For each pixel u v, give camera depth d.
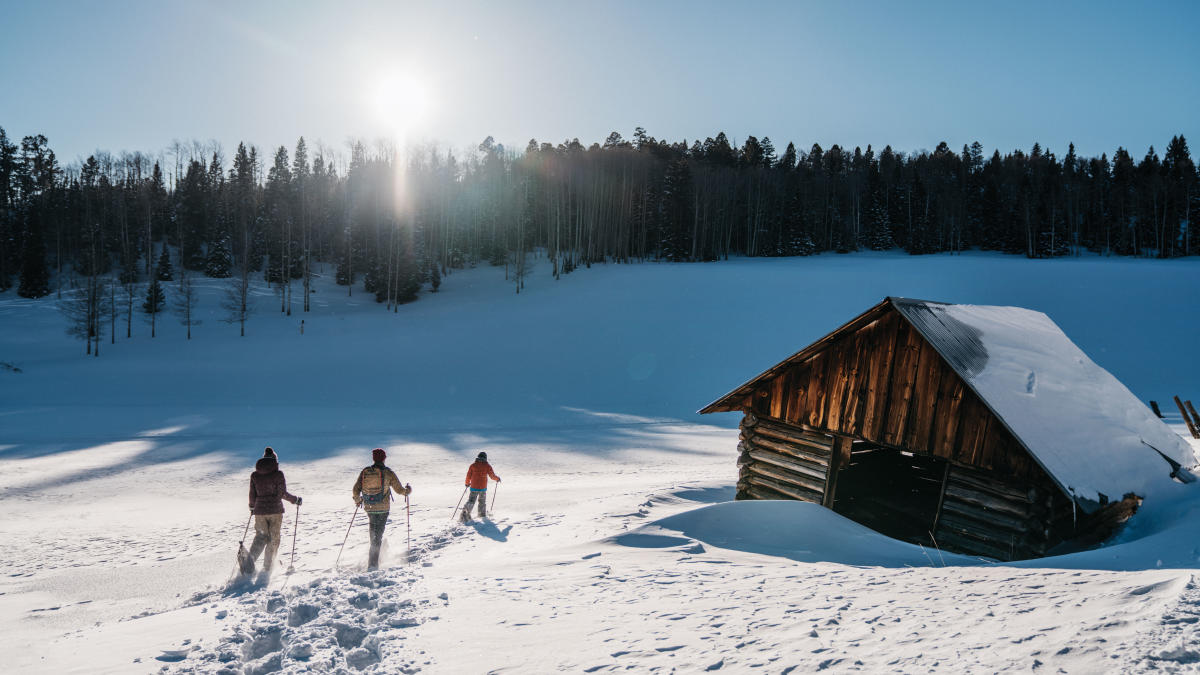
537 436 27.83
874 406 11.71
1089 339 50.00
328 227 97.38
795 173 122.38
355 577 7.10
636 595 6.16
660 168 114.62
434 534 11.29
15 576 9.48
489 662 4.41
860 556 8.96
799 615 5.10
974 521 10.34
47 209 90.69
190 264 85.56
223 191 102.75
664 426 31.30
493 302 70.19
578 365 46.03
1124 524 9.95
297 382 41.59
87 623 6.93
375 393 39.09
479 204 100.25
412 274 74.31
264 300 71.94
